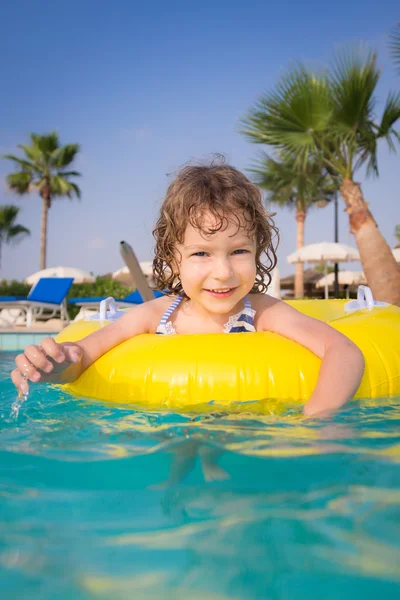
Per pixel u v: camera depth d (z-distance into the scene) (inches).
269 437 45.6
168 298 80.8
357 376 59.7
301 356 64.0
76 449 43.6
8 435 48.5
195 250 68.5
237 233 68.1
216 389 60.7
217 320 75.9
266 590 22.3
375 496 32.3
